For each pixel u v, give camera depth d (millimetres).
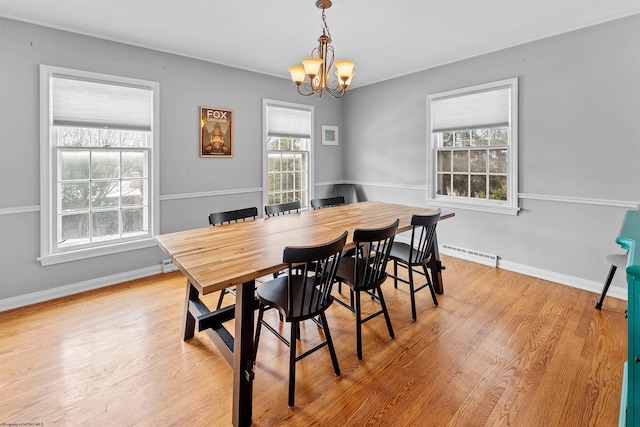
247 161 4152
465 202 3848
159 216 3482
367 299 2863
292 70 2389
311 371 1892
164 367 1928
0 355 2033
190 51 3434
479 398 1663
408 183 4426
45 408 1600
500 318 2496
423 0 2426
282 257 1663
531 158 3246
